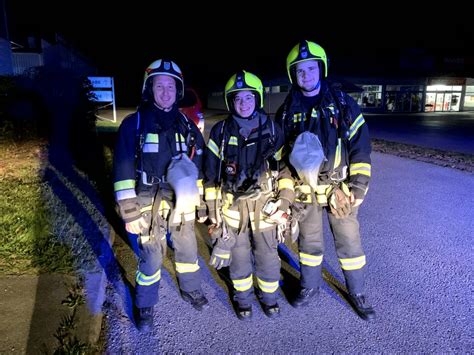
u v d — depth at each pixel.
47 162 7.61
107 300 3.14
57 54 18.30
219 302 3.22
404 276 3.66
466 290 3.41
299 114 2.81
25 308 2.82
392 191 6.67
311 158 2.56
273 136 2.70
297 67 2.76
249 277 2.99
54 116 10.80
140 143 2.55
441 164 9.10
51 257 3.60
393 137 15.39
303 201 2.90
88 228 4.33
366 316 2.99
